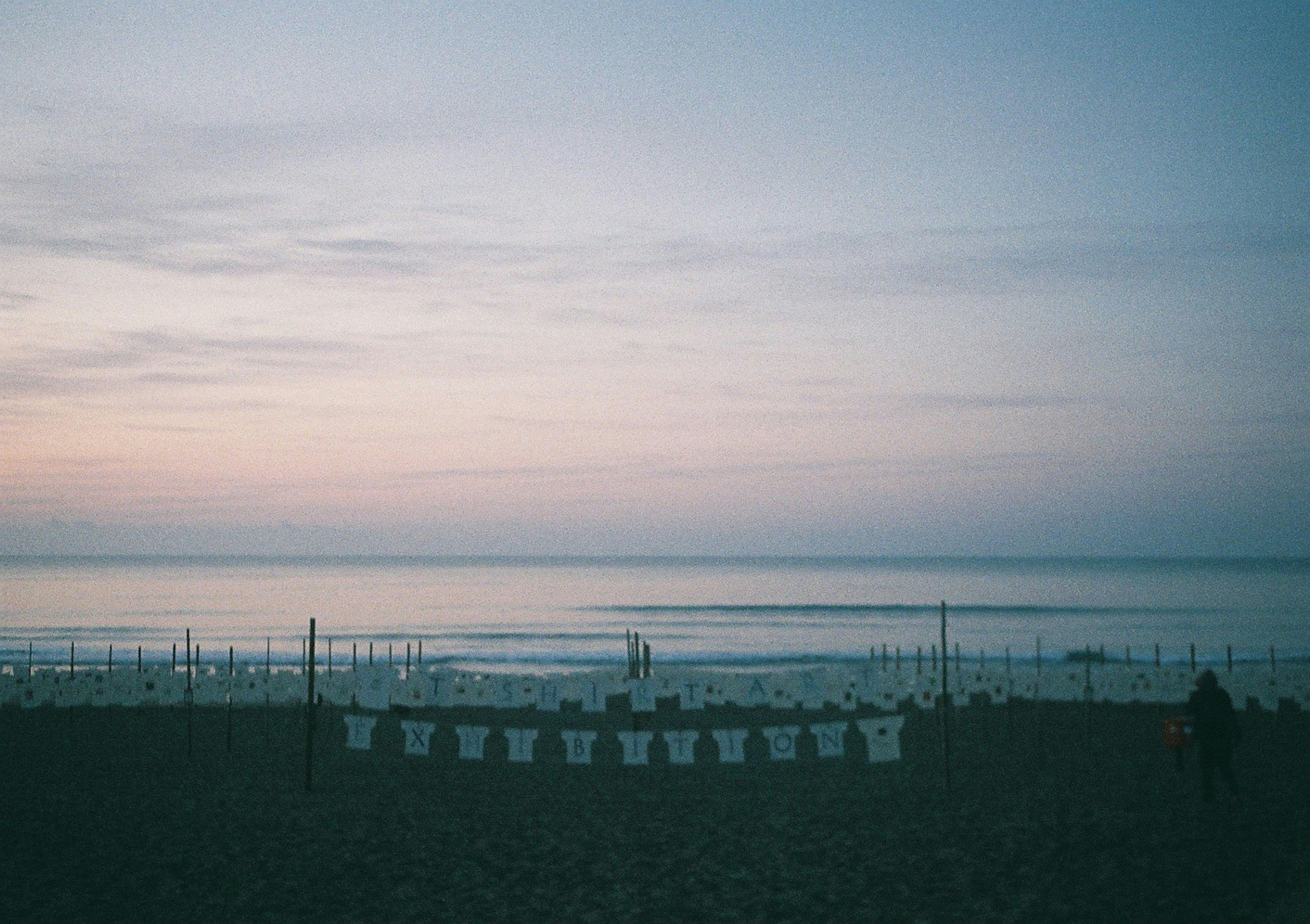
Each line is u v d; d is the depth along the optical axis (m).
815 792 18.12
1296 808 15.73
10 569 181.75
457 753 23.31
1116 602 111.50
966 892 11.78
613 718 29.44
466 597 118.62
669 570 194.62
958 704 26.47
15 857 13.81
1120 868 12.50
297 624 87.94
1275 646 71.88
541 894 12.10
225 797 18.09
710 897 11.91
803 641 79.56
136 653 68.56
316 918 11.23
